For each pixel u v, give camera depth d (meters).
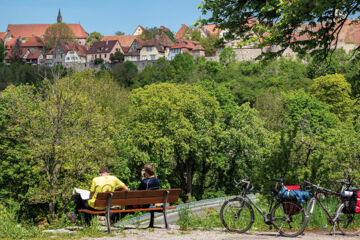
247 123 50.53
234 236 7.57
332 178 11.59
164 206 9.03
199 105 45.72
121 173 37.97
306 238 7.54
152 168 9.09
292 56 110.56
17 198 28.42
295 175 10.91
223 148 47.66
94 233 7.81
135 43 161.62
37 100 27.92
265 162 11.18
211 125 48.78
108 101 49.16
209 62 121.31
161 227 9.18
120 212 8.53
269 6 10.05
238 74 108.06
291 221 7.92
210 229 8.62
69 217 9.05
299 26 10.80
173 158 47.25
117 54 157.00
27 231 7.78
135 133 40.47
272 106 68.56
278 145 11.42
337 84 73.81
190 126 42.91
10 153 28.30
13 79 125.06
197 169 51.59
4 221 7.92
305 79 94.38
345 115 69.94
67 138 26.16
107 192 7.99
